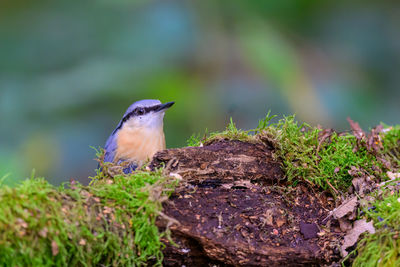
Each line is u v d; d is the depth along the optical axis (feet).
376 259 14.82
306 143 19.40
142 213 15.26
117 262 15.02
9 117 34.58
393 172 19.30
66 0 37.22
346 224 16.61
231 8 36.40
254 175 18.31
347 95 35.83
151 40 35.65
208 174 17.92
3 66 36.04
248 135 19.75
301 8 37.32
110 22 36.58
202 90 35.14
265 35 35.47
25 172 32.68
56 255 13.94
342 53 38.60
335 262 15.93
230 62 35.50
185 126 35.14
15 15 37.06
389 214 15.70
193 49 35.78
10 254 13.37
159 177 16.51
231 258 15.79
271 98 34.55
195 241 15.81
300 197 18.03
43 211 13.85
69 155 34.73
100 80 33.99
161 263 15.72
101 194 15.33
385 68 39.04
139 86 34.30
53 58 36.81
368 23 39.75
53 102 34.68
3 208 13.47
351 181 18.45
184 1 36.65
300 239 16.30
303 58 37.63
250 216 16.65
